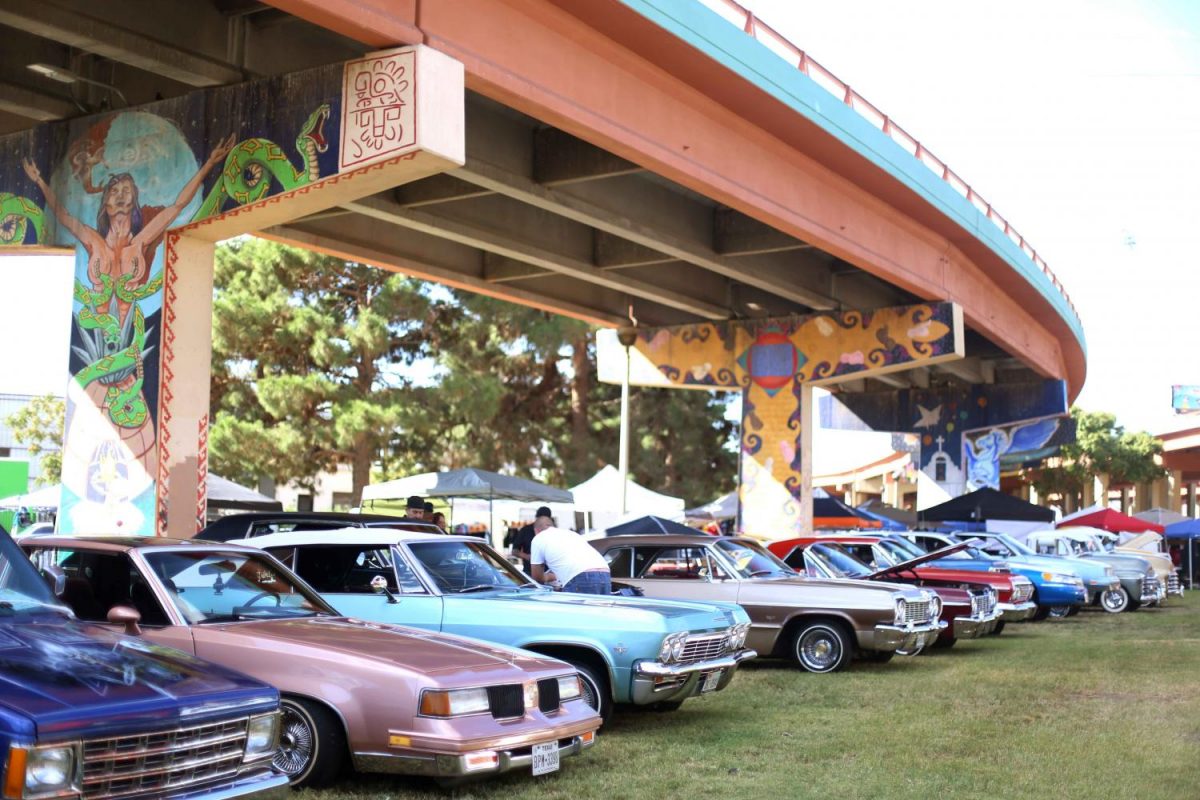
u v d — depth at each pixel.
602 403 54.50
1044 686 13.56
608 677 9.83
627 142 18.92
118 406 15.88
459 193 22.52
